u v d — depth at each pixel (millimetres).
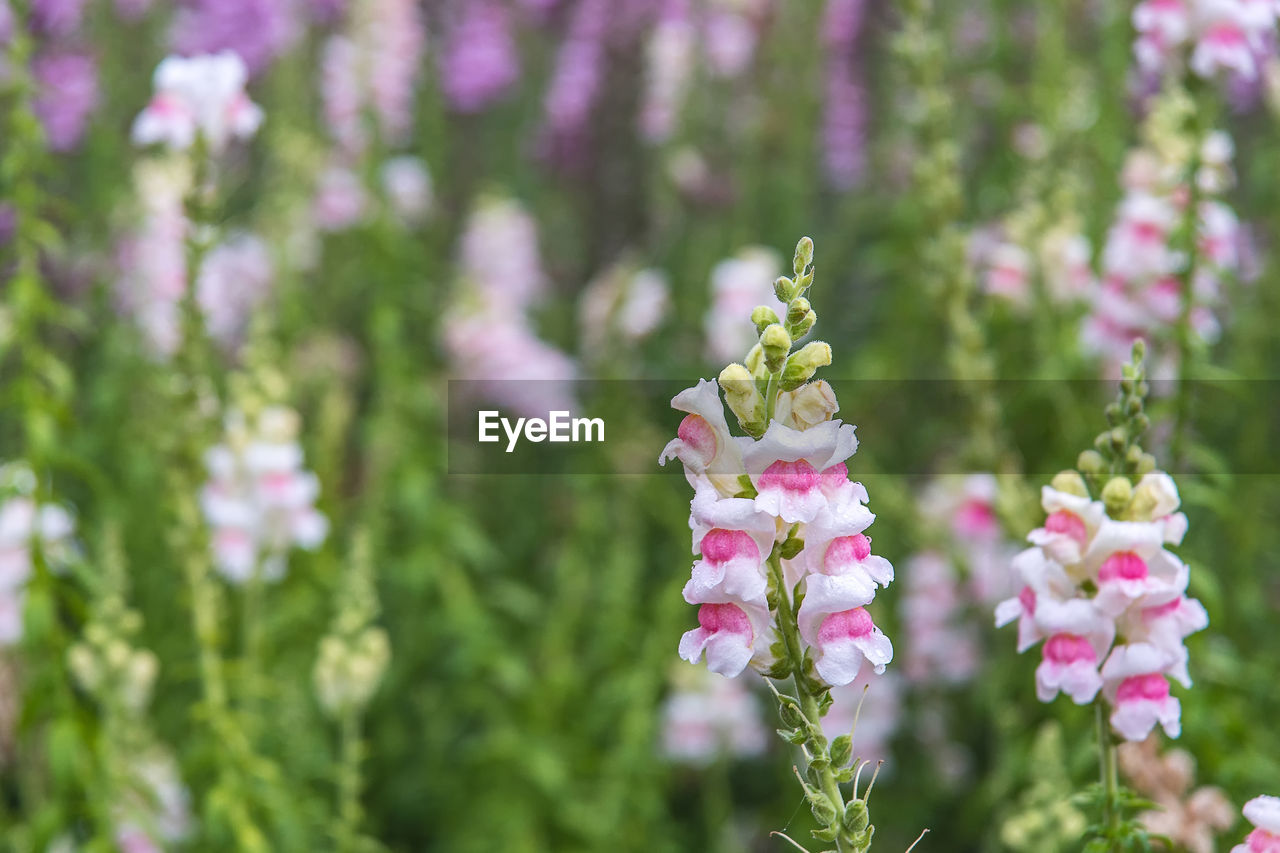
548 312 9188
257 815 4957
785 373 2219
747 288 7488
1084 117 6312
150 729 5129
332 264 8539
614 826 5770
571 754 6156
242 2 9602
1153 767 3482
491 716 6398
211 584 4691
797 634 2318
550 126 9961
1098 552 2699
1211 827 3480
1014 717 4938
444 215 9688
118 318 7566
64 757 4180
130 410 6977
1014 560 2783
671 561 7070
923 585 6004
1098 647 2715
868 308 8336
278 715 5516
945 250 5340
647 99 9469
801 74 9000
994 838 5098
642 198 9953
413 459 6918
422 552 6531
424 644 6586
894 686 6145
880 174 8336
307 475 5250
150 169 6652
